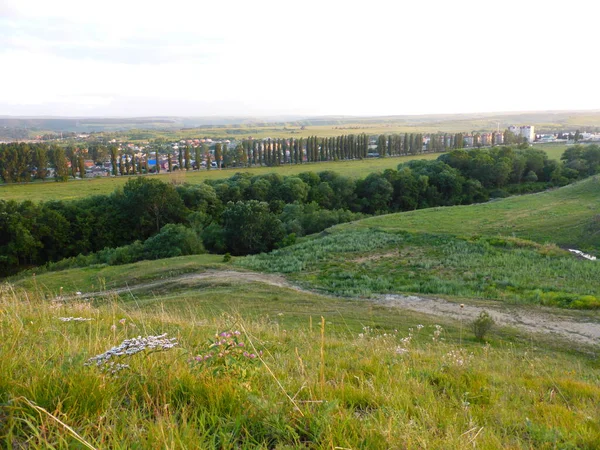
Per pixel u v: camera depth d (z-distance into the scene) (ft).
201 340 23.98
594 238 149.59
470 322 74.79
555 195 230.07
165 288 112.37
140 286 119.44
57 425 10.19
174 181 282.97
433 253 138.41
